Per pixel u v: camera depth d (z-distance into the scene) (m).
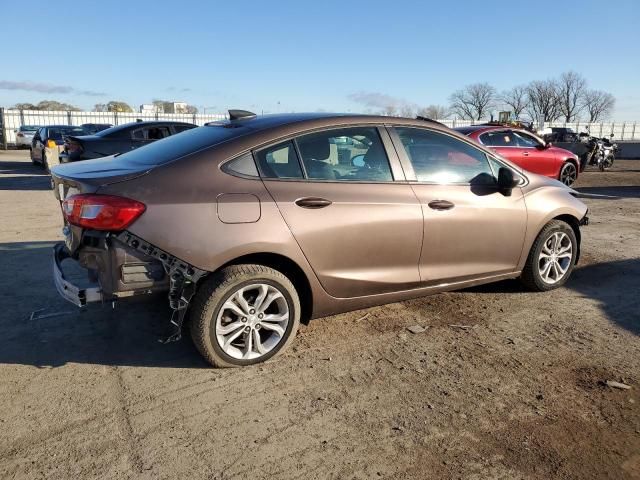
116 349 3.83
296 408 3.12
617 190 13.76
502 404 3.20
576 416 3.08
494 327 4.32
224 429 2.90
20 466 2.57
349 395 3.27
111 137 11.14
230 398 3.21
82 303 3.23
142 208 3.18
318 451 2.74
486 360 3.76
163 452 2.70
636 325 4.39
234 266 3.43
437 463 2.66
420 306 4.77
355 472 2.59
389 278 3.96
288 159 3.64
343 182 3.78
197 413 3.05
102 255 3.19
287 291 3.59
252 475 2.55
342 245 3.71
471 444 2.81
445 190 4.21
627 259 6.35
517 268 4.83
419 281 4.13
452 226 4.20
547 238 4.96
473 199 4.34
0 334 4.05
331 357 3.77
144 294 3.30
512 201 4.62
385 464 2.65
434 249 4.16
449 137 4.38
